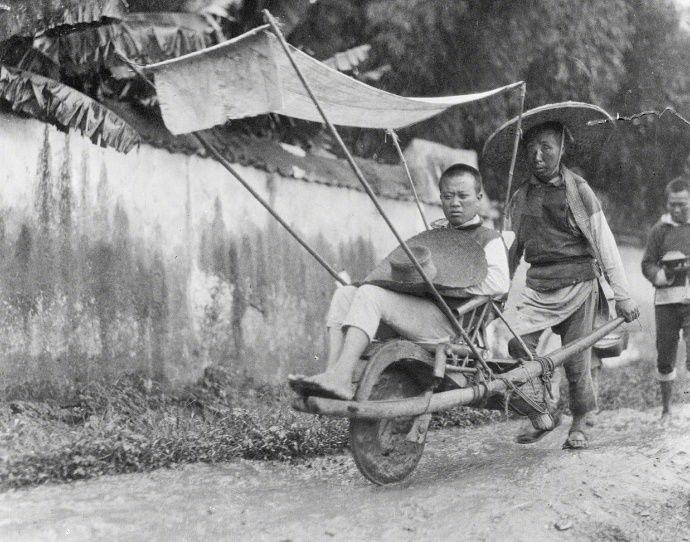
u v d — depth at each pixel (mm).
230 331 8312
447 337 4898
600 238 5652
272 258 8781
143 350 7512
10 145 6660
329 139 10258
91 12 6477
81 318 7039
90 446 5125
